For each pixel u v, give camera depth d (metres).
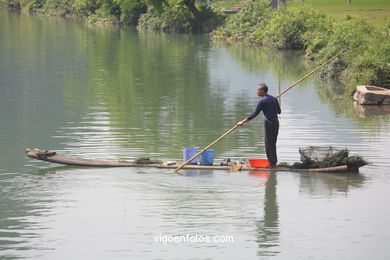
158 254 26.53
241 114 53.78
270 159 37.25
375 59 67.44
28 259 26.02
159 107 57.28
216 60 94.06
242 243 27.53
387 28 86.69
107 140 44.31
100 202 32.19
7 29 150.12
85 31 147.88
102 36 135.25
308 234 28.42
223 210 31.16
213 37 132.50
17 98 61.72
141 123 50.03
